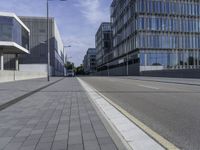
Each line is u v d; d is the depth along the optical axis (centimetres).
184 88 1809
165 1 6688
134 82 2866
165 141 513
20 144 488
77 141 502
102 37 11888
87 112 838
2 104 1028
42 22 8550
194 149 467
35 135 550
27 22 8438
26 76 4369
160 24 6631
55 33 9069
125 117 765
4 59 7819
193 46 6831
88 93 1514
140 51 6431
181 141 517
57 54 10275
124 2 7969
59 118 735
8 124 659
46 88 1933
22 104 1029
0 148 465
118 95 1396
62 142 496
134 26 6775
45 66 8050
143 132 585
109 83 2702
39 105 1000
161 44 6581
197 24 6894
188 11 6844
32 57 8275
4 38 5303
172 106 964
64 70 13875
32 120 708
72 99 1202
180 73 3988
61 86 2189
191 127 635
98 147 463
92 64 17275
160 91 1583
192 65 6788
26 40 6881
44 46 8438
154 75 5178
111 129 600
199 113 810
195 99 1154
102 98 1248
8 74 3250
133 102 1101
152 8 6606
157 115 796
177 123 680
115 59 9456
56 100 1162
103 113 823
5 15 5322
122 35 8312
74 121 692
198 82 2483
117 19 9138
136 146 477
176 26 6731
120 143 489
